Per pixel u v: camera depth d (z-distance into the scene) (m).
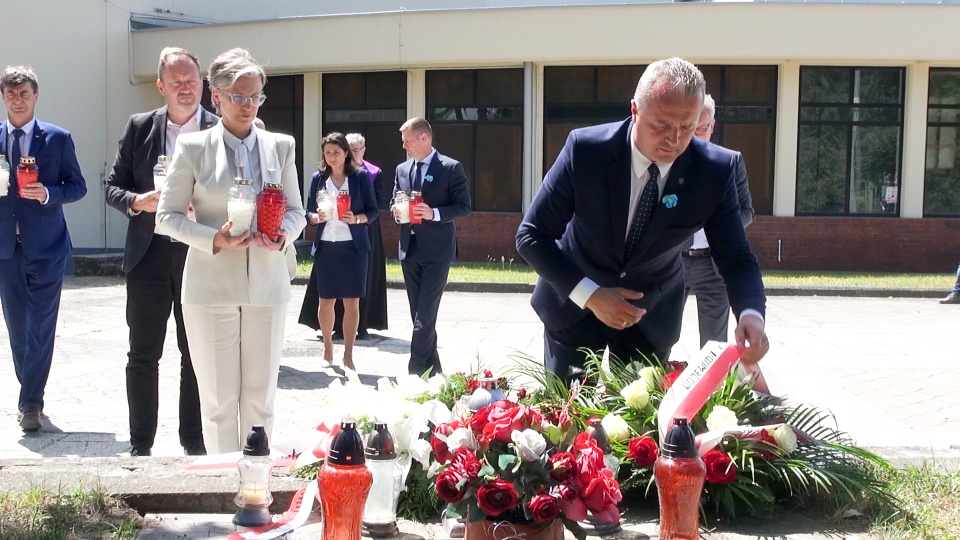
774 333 12.39
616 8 20.38
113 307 14.34
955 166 21.47
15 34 21.56
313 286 11.09
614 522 3.11
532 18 20.70
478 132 22.08
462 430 3.18
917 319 14.02
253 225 4.86
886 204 21.44
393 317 13.76
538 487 3.03
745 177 5.93
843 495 3.81
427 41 21.28
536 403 4.02
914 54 20.22
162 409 7.79
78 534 3.51
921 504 3.86
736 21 20.20
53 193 6.89
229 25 22.66
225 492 3.85
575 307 4.55
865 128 21.27
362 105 22.75
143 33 23.44
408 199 8.58
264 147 5.00
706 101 6.18
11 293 6.96
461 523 3.43
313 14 26.86
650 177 4.12
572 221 4.43
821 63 20.83
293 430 7.05
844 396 8.35
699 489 3.13
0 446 6.57
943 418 7.50
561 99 21.59
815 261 21.25
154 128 5.79
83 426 7.17
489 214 21.86
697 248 6.48
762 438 3.79
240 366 4.99
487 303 15.70
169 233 4.80
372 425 3.61
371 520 3.46
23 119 7.05
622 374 4.23
